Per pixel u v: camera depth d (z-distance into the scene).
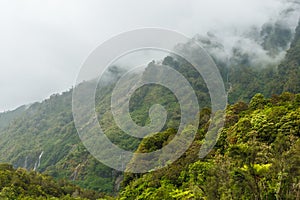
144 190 31.27
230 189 19.08
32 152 131.25
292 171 17.77
